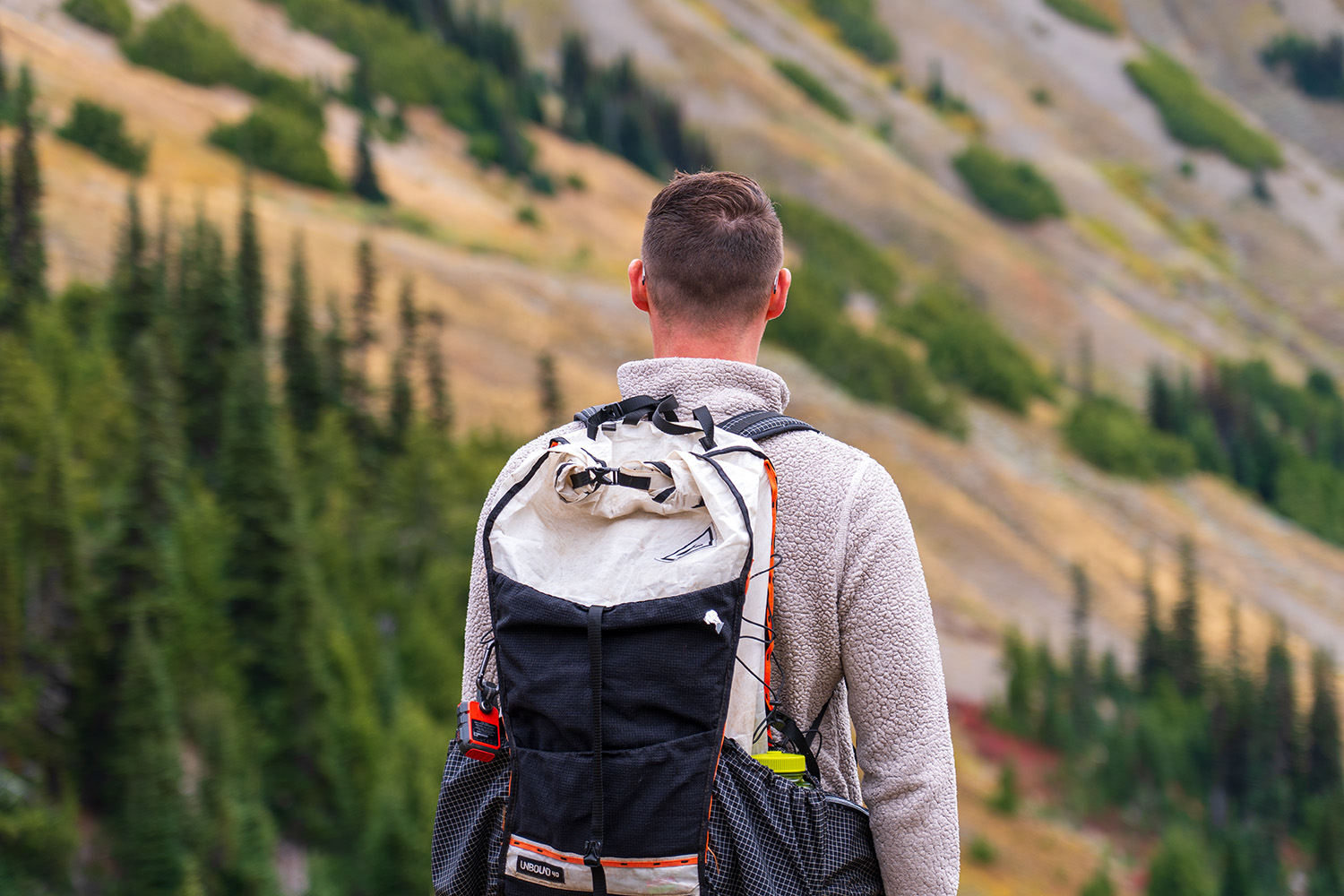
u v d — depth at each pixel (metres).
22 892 34.44
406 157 160.50
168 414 55.47
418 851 41.34
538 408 106.44
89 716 39.16
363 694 48.12
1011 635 94.88
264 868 39.38
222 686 42.97
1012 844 75.06
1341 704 108.75
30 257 77.12
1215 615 127.88
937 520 126.56
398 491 69.31
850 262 193.00
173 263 77.19
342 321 88.25
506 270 133.12
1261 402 197.25
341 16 184.75
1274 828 84.06
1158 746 87.31
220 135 133.75
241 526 48.09
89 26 143.00
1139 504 150.00
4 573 39.53
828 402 136.75
